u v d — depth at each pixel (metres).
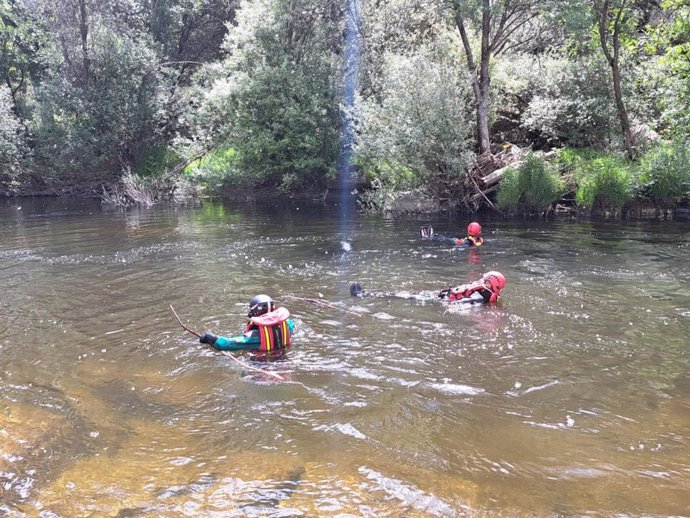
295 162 24.45
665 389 5.44
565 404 5.15
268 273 10.59
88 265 11.61
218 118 25.81
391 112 18.72
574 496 3.81
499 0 19.34
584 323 7.38
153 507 3.74
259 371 5.95
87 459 4.33
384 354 6.37
